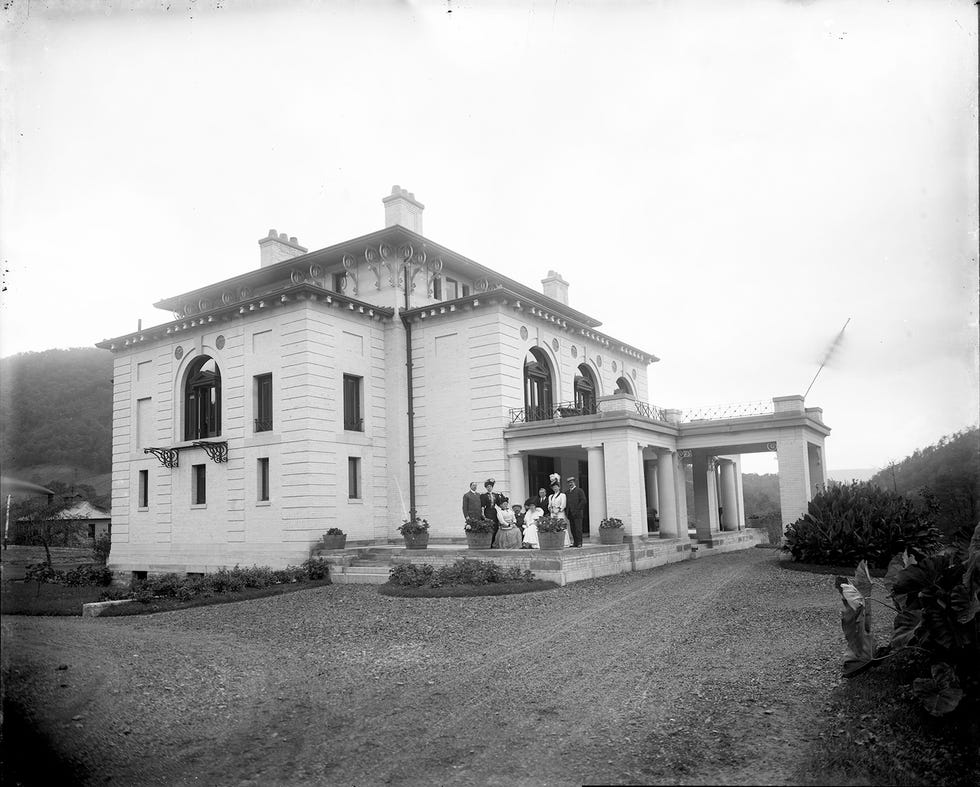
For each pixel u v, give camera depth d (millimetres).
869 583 7148
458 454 24688
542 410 26703
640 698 7102
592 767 5371
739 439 24312
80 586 20375
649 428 23391
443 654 9766
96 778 4973
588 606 13352
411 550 20719
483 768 5520
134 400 27859
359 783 5344
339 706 7301
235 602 16281
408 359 26125
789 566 18312
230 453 24469
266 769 5621
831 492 19328
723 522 32625
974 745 5059
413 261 26547
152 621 13484
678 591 14906
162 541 26000
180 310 31125
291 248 31547
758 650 8930
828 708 6238
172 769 5426
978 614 5520
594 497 22531
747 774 4965
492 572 16469
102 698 6527
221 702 7426
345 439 23906
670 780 4957
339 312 24219
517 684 7918
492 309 24469
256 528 23359
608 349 32500
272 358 23734
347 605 14766
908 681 6305
